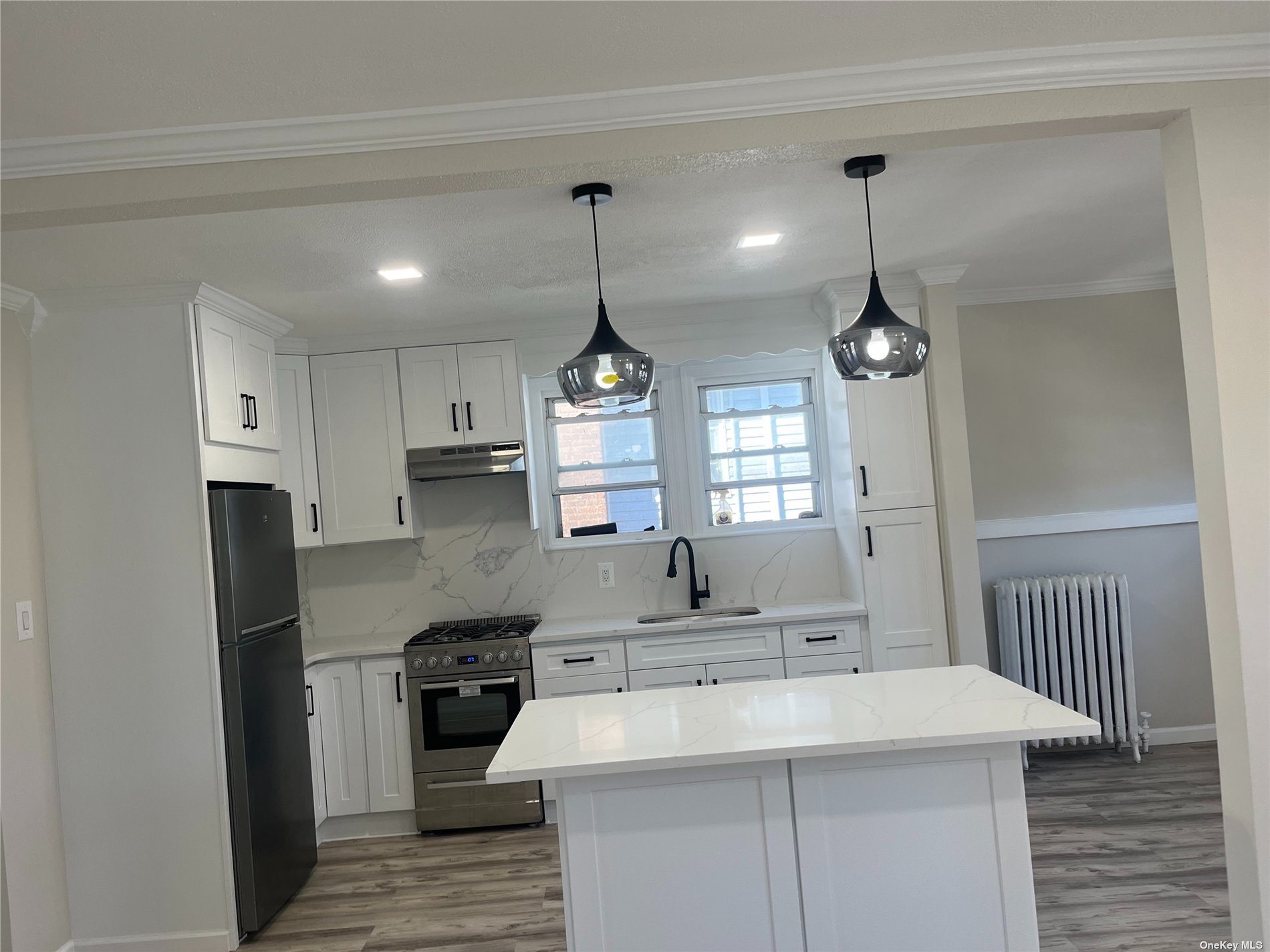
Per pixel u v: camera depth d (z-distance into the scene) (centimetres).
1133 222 370
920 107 223
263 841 353
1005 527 484
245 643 351
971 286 474
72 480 344
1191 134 225
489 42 191
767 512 516
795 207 312
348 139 219
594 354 262
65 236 282
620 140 223
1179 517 485
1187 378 236
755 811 224
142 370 345
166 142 216
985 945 223
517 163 223
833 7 189
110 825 341
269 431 409
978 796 225
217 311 365
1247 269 224
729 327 467
